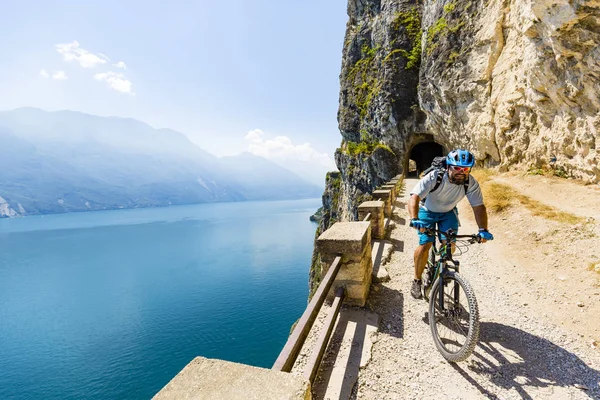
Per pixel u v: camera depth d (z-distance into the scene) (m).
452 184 3.95
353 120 41.00
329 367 3.51
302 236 178.38
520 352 3.66
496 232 8.34
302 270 102.31
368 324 4.29
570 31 9.26
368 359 3.59
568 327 4.07
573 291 4.87
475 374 3.32
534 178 11.84
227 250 142.62
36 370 51.81
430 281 4.52
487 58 17.09
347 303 4.79
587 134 9.83
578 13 8.70
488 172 16.09
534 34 11.24
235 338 57.00
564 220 7.57
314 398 3.08
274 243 157.75
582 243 6.34
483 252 7.20
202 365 2.09
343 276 4.73
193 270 110.31
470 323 3.22
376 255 7.08
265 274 100.12
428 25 25.48
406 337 4.05
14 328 69.56
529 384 3.14
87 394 44.34
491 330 4.16
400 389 3.15
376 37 38.03
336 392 3.14
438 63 22.14
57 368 52.00
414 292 4.64
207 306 75.38
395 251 7.61
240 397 1.77
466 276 6.10
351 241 4.59
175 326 64.69
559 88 10.60
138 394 43.41
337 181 61.97
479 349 3.76
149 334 61.72
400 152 34.03
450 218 4.28
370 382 3.26
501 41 16.14
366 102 38.38
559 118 11.20
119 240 184.00
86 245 170.50
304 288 84.44
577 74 9.64
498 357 3.58
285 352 2.53
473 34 18.47
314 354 3.15
